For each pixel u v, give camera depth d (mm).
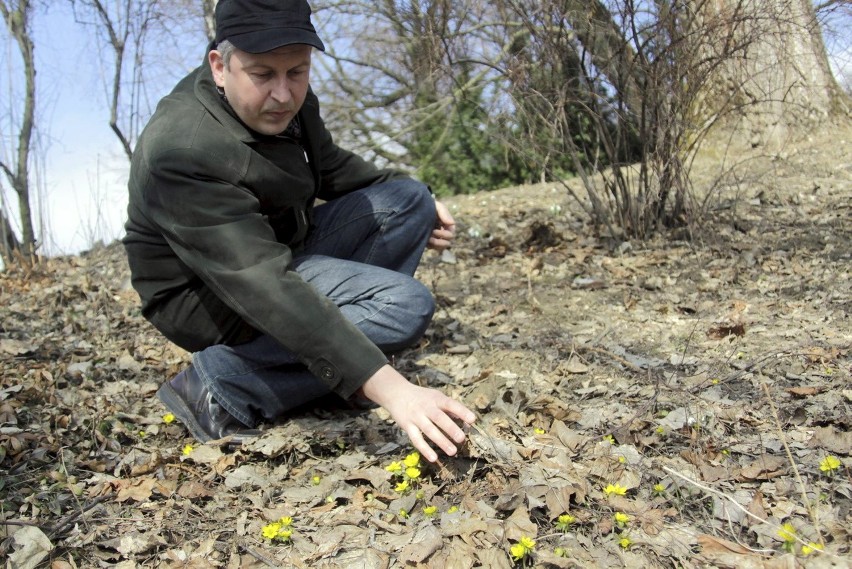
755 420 2652
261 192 2453
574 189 6992
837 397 2758
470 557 2000
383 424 2781
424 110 10695
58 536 2195
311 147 2711
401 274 2695
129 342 3924
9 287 5422
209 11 8344
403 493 2336
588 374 3176
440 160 10914
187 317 2686
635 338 3570
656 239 5145
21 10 7746
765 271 4387
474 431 2516
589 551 2029
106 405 3041
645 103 4867
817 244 4754
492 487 2309
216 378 2691
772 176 6414
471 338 3682
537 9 4594
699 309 3895
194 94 2447
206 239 2297
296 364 2715
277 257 2299
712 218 5266
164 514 2303
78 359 3689
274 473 2529
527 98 4887
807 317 3617
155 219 2408
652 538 2066
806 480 2275
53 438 2764
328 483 2426
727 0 4727
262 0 2230
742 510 2139
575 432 2568
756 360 3137
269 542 2158
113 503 2375
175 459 2609
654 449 2521
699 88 4820
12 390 3186
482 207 6883
